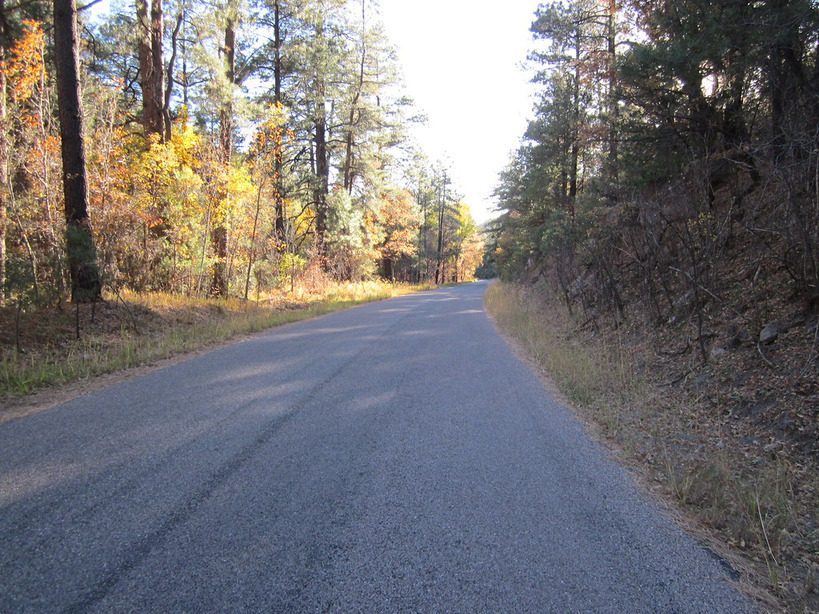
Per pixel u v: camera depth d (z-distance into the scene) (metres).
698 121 8.91
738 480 3.87
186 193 15.71
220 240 17.70
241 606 2.33
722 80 8.45
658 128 9.75
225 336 11.12
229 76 19.50
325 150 28.41
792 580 2.74
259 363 8.24
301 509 3.30
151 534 2.95
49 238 11.71
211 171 16.23
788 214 6.00
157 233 15.67
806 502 3.57
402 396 6.28
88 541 2.86
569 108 18.92
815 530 3.23
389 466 4.07
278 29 23.58
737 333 6.45
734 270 7.76
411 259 60.69
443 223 67.38
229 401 5.93
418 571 2.64
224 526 3.06
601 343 9.61
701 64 8.12
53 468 3.92
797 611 2.46
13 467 3.94
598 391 6.70
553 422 5.43
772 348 5.68
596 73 13.74
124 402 5.87
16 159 12.59
